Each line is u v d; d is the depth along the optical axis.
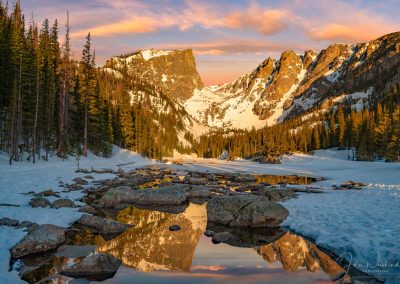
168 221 18.72
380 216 17.23
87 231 15.55
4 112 47.09
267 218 17.55
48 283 9.41
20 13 76.44
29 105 48.91
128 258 11.84
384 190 29.50
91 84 63.69
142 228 16.80
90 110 65.50
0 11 67.44
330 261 11.70
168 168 71.44
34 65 51.00
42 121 51.88
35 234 12.78
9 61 50.75
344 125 118.88
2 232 13.86
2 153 43.91
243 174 57.69
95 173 43.81
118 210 21.83
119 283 9.45
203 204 24.80
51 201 22.12
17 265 10.91
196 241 14.52
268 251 13.01
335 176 53.22
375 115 121.50
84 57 62.28
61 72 57.28
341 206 20.86
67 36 56.12
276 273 10.41
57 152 53.91
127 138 91.62
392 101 160.25
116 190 24.31
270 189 27.84
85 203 23.14
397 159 79.62
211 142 181.88
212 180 45.03
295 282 9.63
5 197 22.17
